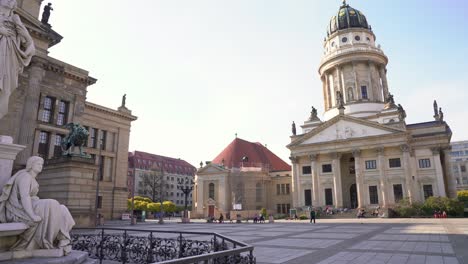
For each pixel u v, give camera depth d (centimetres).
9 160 677
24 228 601
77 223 2419
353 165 7038
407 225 3316
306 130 7931
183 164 14638
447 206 5112
